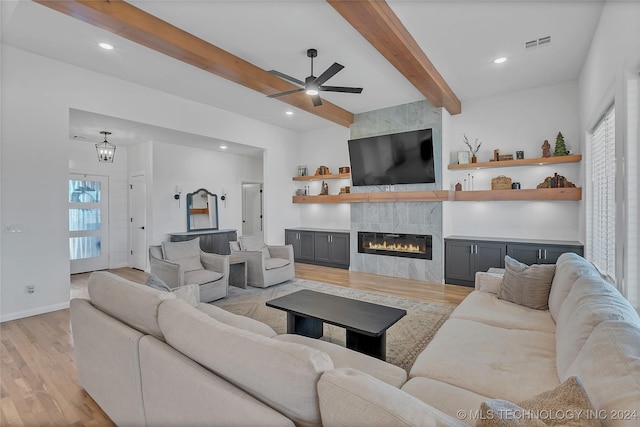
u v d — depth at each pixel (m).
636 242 2.11
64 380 2.29
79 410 1.96
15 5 2.76
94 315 1.85
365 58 3.72
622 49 2.23
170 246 4.27
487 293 2.94
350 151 5.95
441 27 3.08
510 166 4.86
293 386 0.95
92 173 6.33
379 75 4.21
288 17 2.93
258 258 4.78
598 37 3.00
